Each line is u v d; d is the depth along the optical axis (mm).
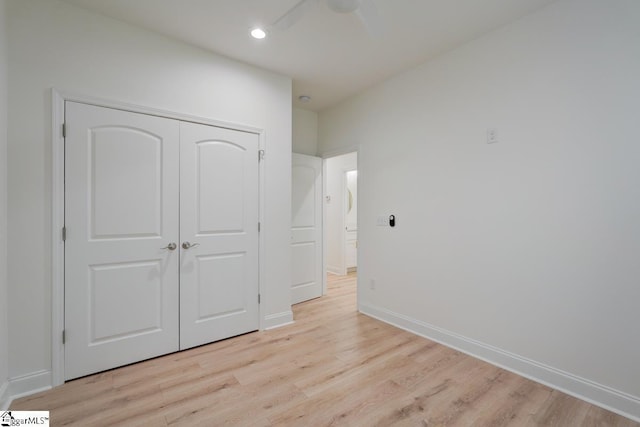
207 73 2604
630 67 1721
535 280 2092
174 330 2436
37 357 1909
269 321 2982
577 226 1910
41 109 1928
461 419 1684
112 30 2180
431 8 2057
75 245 2039
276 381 2043
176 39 2445
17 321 1851
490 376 2123
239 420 1664
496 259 2297
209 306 2617
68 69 2020
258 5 2043
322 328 3000
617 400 1748
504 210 2252
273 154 3008
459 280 2535
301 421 1659
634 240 1709
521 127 2162
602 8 1811
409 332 2900
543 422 1666
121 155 2205
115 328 2186
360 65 2875
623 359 1740
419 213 2859
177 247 2447
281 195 3070
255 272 2896
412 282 2918
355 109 3598
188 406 1776
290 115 3123
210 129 2617
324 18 2170
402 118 3023
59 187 1977
